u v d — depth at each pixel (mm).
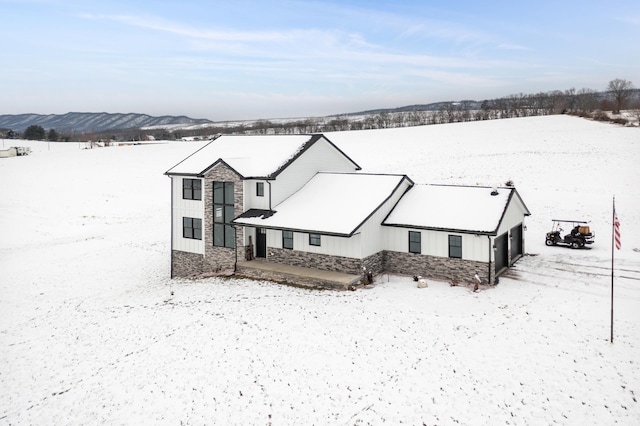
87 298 25578
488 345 15492
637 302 18359
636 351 14516
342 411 12703
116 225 46719
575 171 44750
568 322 16797
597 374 13477
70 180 68000
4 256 36719
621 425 11453
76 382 15180
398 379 13914
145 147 94938
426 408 12562
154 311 21125
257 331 17594
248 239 25828
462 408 12477
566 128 69000
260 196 25969
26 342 19016
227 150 30047
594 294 19469
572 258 24922
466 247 21828
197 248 27984
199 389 14156
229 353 16109
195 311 20375
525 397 12734
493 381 13516
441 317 17828
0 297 26625
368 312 18641
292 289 22219
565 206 35656
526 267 23750
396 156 61719
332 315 18578
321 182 27547
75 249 38062
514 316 17609
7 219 49812
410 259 23578
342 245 22859
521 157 51594
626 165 44719
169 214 49938
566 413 12008
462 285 21578
